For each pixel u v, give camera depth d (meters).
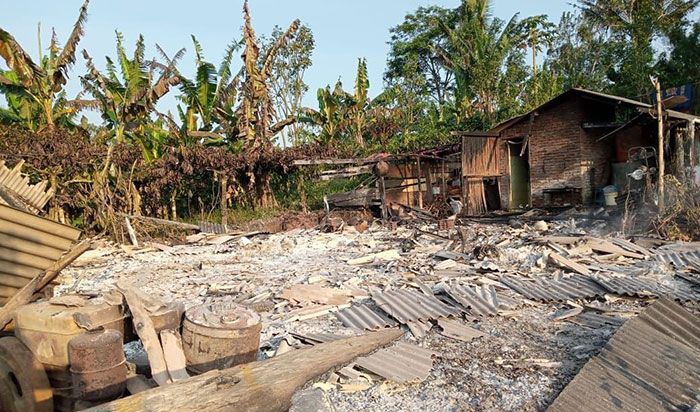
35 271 4.79
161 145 19.64
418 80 31.31
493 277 8.85
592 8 30.23
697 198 11.78
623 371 4.38
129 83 18.23
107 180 16.97
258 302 8.08
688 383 4.10
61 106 18.30
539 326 6.38
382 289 8.38
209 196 21.03
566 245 10.98
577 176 17.78
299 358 4.11
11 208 4.40
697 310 6.65
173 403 3.12
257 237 16.80
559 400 4.07
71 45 16.70
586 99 17.58
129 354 5.24
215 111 20.23
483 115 26.25
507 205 20.17
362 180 23.94
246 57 20.27
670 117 14.16
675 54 22.77
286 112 31.11
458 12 34.25
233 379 3.50
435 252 11.95
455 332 6.16
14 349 3.69
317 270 10.78
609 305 7.14
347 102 25.11
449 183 21.92
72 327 3.74
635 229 12.34
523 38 31.62
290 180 22.52
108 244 15.76
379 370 4.97
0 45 15.48
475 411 4.26
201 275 10.95
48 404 3.68
